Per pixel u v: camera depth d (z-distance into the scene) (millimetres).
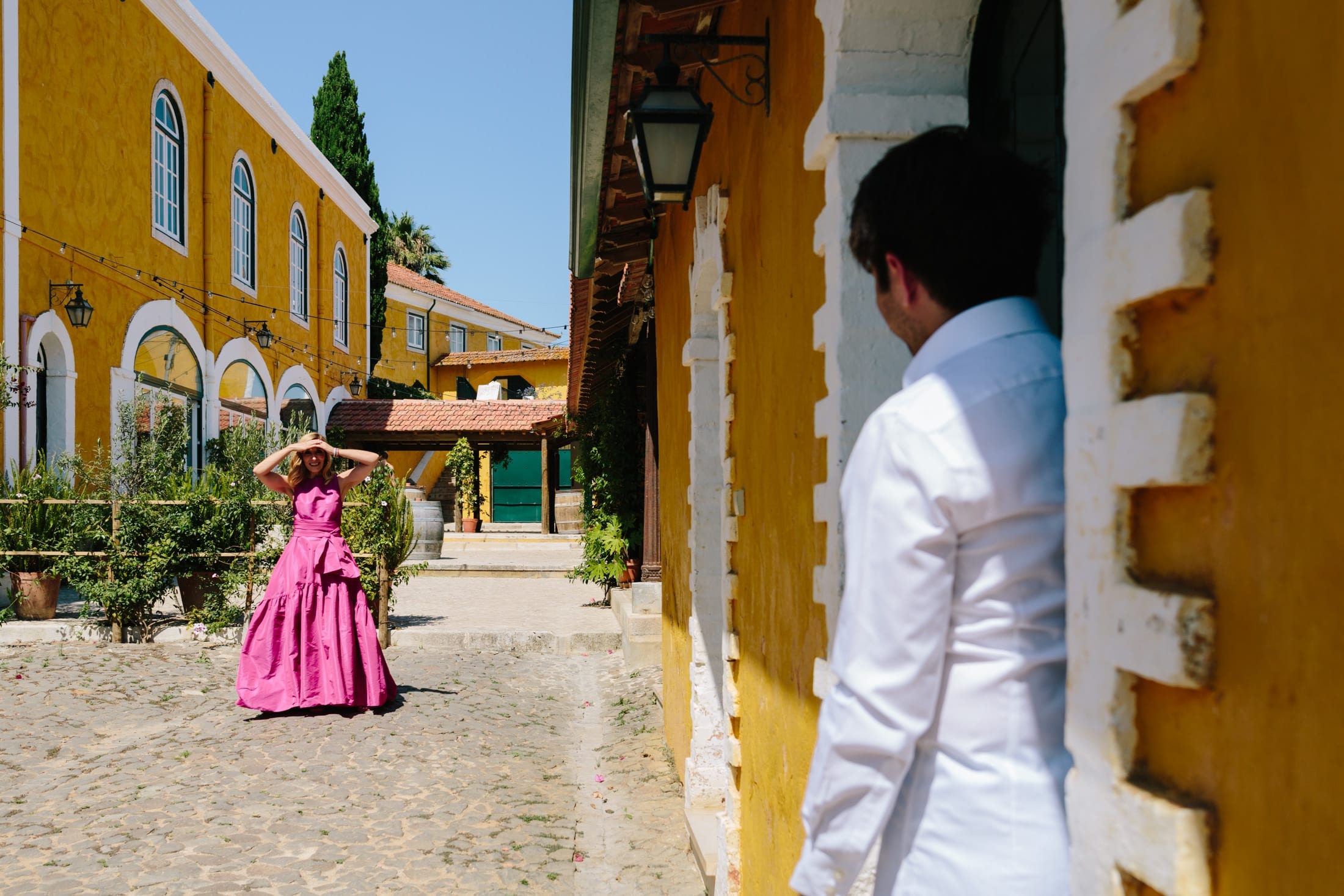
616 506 13266
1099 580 1196
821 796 1416
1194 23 1066
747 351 3777
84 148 13844
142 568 9969
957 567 1370
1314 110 896
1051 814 1331
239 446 16594
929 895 1362
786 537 3066
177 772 5789
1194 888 1031
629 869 4711
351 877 4387
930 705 1353
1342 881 861
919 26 2326
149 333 15992
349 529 10484
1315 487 896
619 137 5590
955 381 1399
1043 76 2162
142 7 15508
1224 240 1027
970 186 1457
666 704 7191
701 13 4188
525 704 8094
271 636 7246
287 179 22344
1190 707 1075
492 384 34531
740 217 3879
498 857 4711
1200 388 1067
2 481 10555
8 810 5117
